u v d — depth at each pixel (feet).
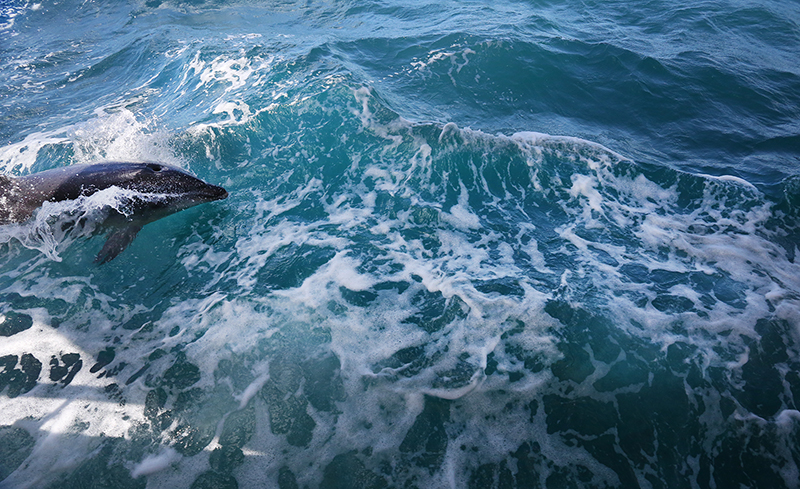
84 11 51.52
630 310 18.01
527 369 15.80
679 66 36.11
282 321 17.30
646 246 21.59
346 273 19.44
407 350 16.39
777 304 18.42
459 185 25.13
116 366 15.66
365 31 41.52
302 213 23.00
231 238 21.39
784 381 15.65
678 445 13.98
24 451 13.21
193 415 14.33
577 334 16.97
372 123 28.60
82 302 17.99
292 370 15.69
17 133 29.43
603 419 14.53
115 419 14.11
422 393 15.03
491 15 43.96
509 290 18.74
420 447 13.74
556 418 14.53
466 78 34.35
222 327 17.01
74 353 16.06
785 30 43.50
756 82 34.83
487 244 21.48
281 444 13.71
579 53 37.22
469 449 13.73
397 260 20.26
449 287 18.81
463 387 15.19
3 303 17.78
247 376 15.48
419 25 42.19
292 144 27.40
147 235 21.29
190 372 15.53
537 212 23.70
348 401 14.84
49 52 42.22
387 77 34.32
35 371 15.40
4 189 19.65
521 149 27.48
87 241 20.56
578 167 26.55
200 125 27.32
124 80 36.81
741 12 45.93
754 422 14.48
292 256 20.33
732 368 16.02
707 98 33.17
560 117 31.60
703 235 22.26
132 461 13.14
